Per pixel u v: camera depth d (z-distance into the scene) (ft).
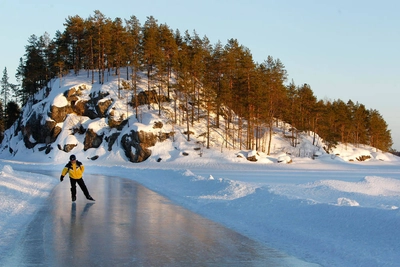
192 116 255.91
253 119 242.78
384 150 414.00
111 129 250.37
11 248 26.48
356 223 29.45
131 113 256.93
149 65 271.28
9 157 274.16
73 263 22.81
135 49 266.36
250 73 236.22
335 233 29.19
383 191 62.95
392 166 248.73
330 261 23.76
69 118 257.96
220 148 242.99
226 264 23.04
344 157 301.22
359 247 25.45
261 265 22.89
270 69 264.72
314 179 109.09
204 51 274.36
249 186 56.44
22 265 22.38
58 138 250.57
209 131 257.34
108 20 291.17
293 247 27.35
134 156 233.14
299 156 265.13
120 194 60.95
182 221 37.37
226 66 250.37
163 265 22.62
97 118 260.83
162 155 230.48
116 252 25.55
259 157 231.09
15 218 38.09
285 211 37.70
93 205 48.21
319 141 302.45
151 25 283.79
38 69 296.10
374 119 393.70
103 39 259.19
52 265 22.39
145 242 28.58
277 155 253.03
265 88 241.76
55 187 72.69
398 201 48.75
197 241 29.07
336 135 306.35
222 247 27.27
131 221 37.19
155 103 268.21
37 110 270.67
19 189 61.46
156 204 49.29
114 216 40.01
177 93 274.16
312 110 283.59
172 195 59.47
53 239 29.27
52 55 297.94
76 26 290.35
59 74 287.48
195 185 66.03
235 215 40.04
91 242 28.40
